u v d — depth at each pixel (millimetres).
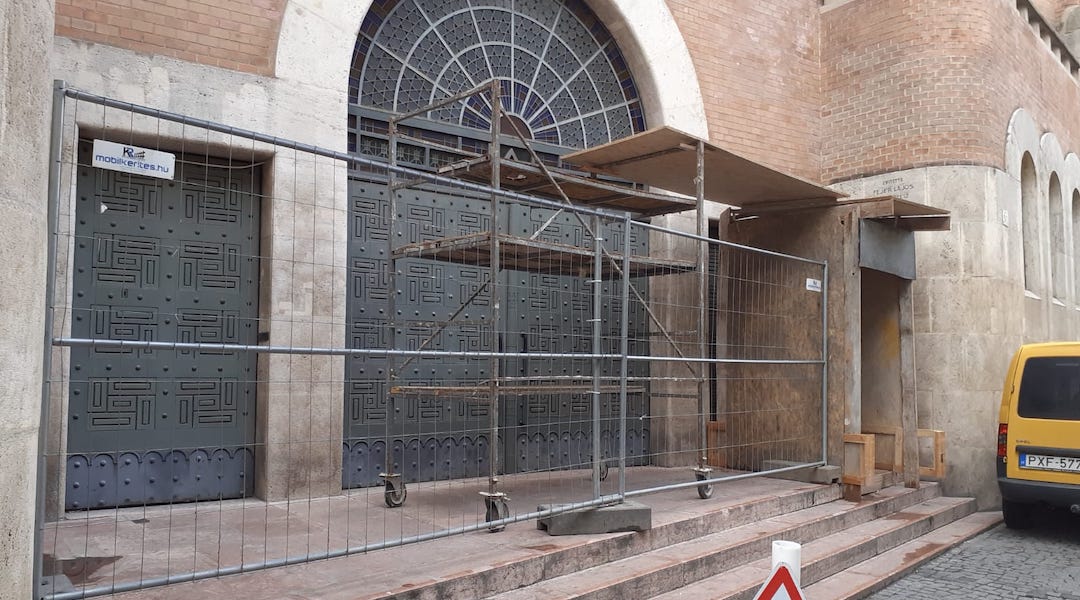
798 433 8039
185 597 3918
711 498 6809
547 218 8336
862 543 6645
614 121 8969
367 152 7203
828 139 10508
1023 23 11305
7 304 2486
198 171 6215
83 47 5574
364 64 7266
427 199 7496
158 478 5957
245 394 6363
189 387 6113
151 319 5973
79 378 5664
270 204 6348
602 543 5199
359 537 5133
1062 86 13062
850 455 7742
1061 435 7895
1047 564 6922
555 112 8555
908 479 8633
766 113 9938
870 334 9133
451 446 7488
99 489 5719
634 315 8945
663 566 5172
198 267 6195
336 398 6531
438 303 7469
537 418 8133
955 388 9430
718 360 6598
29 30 2611
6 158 2471
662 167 7305
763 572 5637
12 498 2527
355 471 6879
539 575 4773
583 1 8734
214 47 6137
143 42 5840
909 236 8820
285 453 6254
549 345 8242
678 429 8922
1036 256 11891
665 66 8953
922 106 9773
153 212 6020
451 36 7844
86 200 5758
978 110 9742
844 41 10445
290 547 4863
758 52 9930
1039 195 11906
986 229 9602
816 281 7875
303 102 6504
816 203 8195
